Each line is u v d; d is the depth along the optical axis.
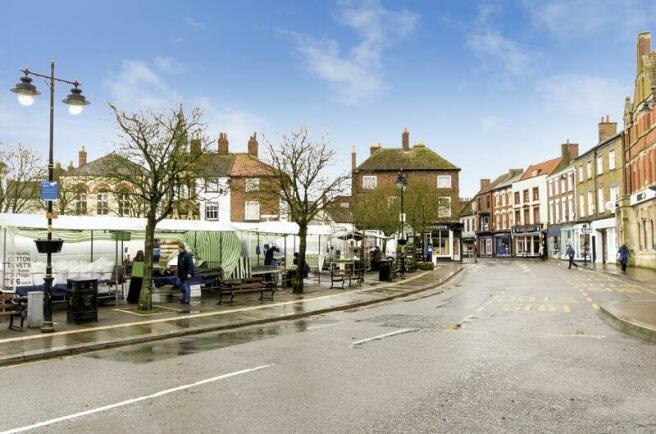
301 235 20.95
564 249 54.34
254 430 5.62
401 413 6.11
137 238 23.16
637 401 6.52
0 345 10.47
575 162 50.75
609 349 9.74
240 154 46.50
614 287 22.69
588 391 6.96
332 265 28.41
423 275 31.45
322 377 7.82
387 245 48.12
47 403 6.80
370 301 18.39
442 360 8.88
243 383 7.57
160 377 8.07
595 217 44.84
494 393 6.89
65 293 16.42
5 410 6.52
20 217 16.47
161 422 5.94
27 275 16.23
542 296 19.61
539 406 6.34
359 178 54.00
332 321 14.09
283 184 21.69
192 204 19.62
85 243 23.48
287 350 10.02
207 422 5.91
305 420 5.91
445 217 53.25
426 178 54.06
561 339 10.80
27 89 12.27
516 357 9.08
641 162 33.97
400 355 9.33
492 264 47.34
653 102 30.58
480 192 80.12
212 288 21.73
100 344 10.71
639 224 35.69
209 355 9.72
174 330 12.27
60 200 34.06
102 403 6.74
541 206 61.84
